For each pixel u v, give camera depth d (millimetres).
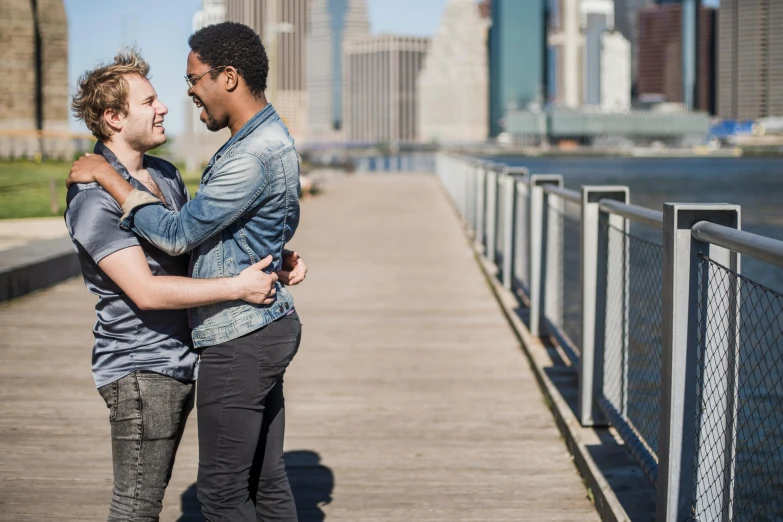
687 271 3559
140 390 3012
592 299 5406
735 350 3309
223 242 3045
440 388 6922
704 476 3521
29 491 4699
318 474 5062
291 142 3092
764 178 100312
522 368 7547
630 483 4496
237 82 3035
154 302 2896
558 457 5344
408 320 9664
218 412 3076
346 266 13844
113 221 2934
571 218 7945
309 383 7090
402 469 5145
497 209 13172
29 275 10766
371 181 44844
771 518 4359
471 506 4602
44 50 50656
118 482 3064
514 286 10805
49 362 7527
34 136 49188
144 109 3076
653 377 5293
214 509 3139
